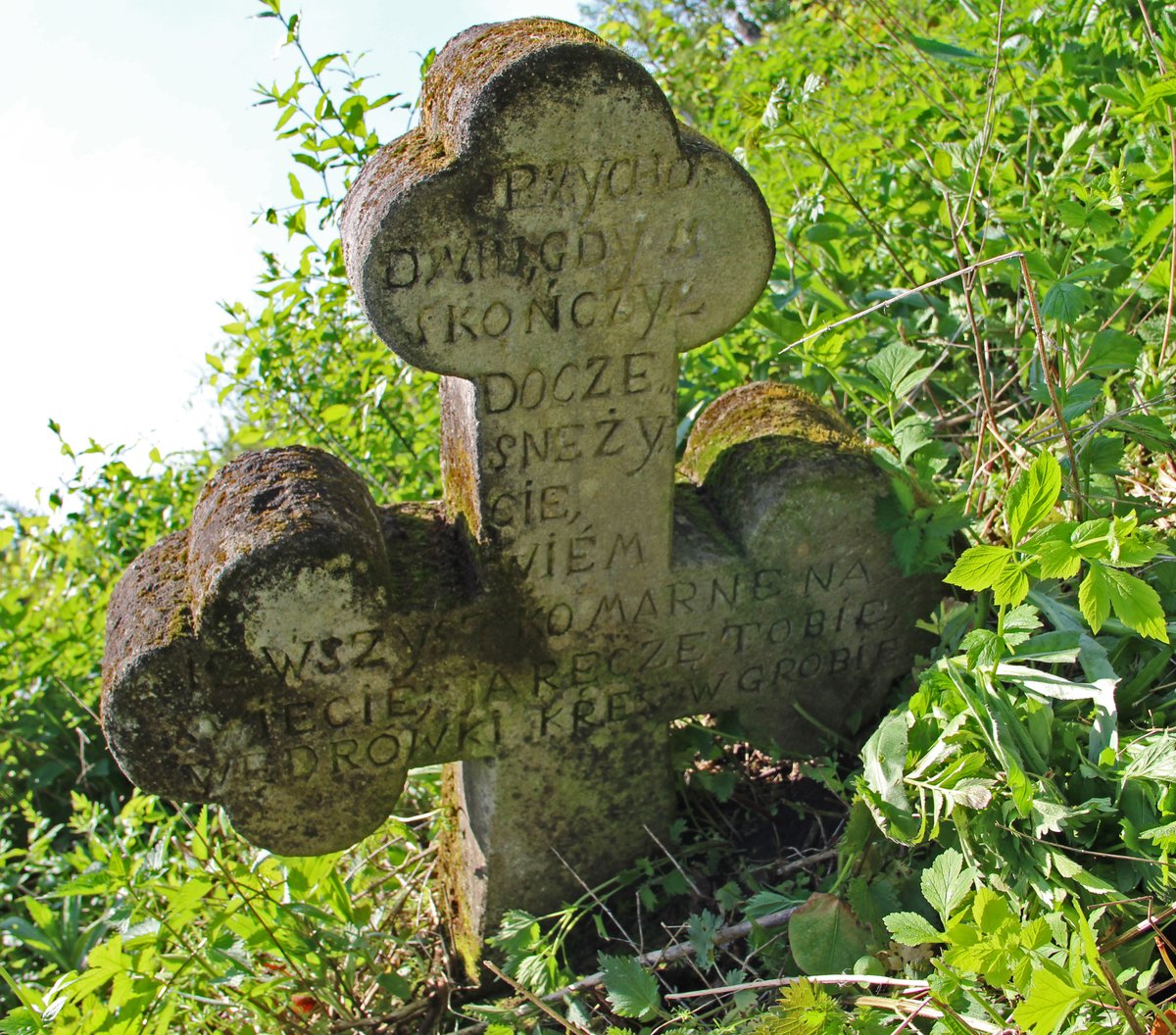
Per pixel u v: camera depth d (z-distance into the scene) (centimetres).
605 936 292
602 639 291
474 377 257
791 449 300
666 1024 257
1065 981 184
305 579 255
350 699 272
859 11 593
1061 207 310
